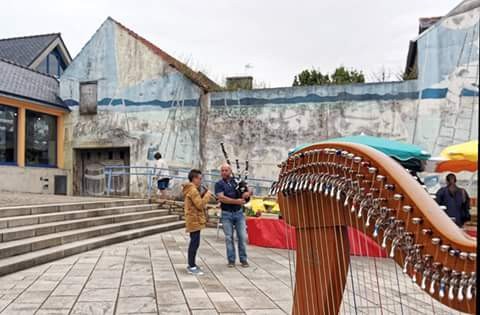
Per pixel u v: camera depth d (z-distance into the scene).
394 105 13.66
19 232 7.74
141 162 16.25
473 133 12.37
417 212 1.74
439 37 12.99
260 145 14.85
